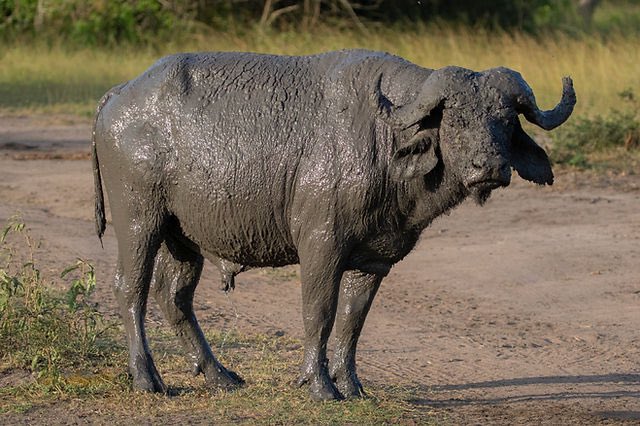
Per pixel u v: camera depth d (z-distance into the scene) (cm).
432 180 1912
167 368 2297
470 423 1962
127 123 2075
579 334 2656
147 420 1955
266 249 2039
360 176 1920
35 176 4638
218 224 2030
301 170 1959
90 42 8881
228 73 2044
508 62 6625
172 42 8738
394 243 1980
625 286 3042
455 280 3138
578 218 3819
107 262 3222
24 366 2261
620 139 4950
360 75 1970
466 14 8950
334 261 1952
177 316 2184
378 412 1981
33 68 7938
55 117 6462
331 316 1986
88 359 2312
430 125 1864
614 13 11988
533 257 3341
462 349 2534
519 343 2586
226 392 2122
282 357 2414
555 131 5012
